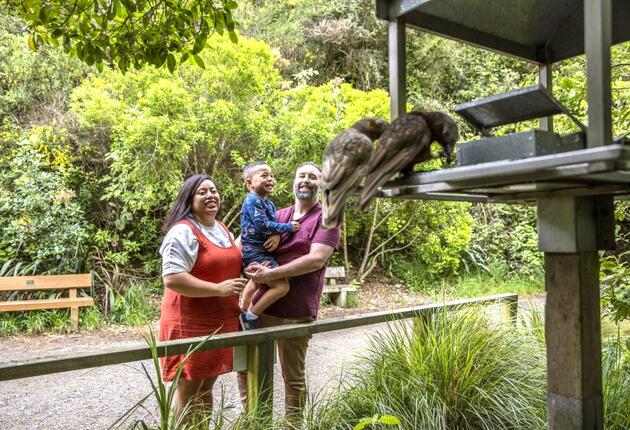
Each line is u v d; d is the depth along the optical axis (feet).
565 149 5.68
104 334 23.09
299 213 11.20
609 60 4.89
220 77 26.66
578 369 6.28
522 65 40.75
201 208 9.84
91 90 26.81
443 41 40.83
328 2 41.19
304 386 10.58
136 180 26.48
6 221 26.30
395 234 32.19
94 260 27.86
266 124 27.61
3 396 15.46
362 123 6.00
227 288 9.19
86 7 9.97
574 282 6.31
